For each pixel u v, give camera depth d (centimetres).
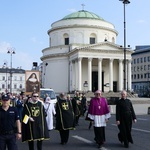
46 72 7169
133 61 10550
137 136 1429
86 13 7250
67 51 6769
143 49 10244
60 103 1241
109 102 4266
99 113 1162
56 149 1115
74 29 6856
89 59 5978
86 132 1656
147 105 4553
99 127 1148
